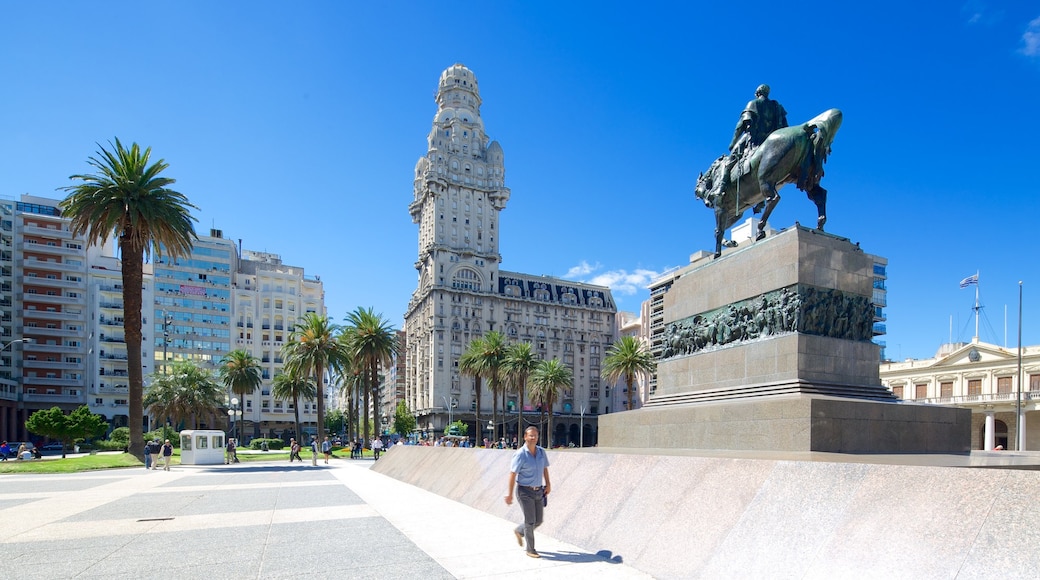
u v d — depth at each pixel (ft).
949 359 190.90
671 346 62.59
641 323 385.29
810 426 38.83
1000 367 177.78
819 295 48.06
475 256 403.13
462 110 431.84
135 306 117.39
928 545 17.10
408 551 27.35
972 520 16.61
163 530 33.63
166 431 198.08
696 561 22.67
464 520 36.70
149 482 72.84
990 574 15.24
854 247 50.80
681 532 24.58
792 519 21.24
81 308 296.71
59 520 38.06
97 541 30.27
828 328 47.85
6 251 281.95
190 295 336.08
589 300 440.45
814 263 48.16
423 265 422.00
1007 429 175.94
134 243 114.93
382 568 24.12
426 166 440.86
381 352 200.75
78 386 285.23
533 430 27.50
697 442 48.65
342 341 203.72
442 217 400.26
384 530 33.06
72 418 189.06
